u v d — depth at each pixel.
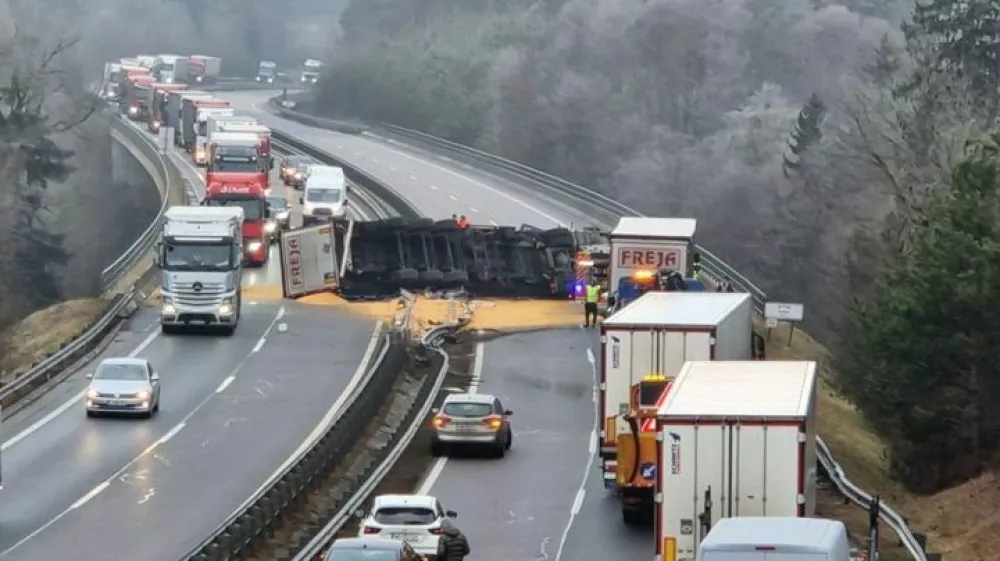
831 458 66.25
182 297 96.25
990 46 152.00
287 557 47.62
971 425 75.69
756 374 50.31
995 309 72.19
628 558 51.53
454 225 117.06
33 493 60.16
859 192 165.62
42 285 168.25
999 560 59.69
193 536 53.41
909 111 176.50
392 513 47.06
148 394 75.12
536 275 116.25
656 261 96.31
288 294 111.81
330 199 139.25
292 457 67.25
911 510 69.81
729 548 34.78
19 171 173.12
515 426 76.75
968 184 78.06
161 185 170.75
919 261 77.75
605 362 57.75
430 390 83.69
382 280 113.88
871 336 80.88
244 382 84.25
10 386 78.06
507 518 57.75
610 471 58.22
